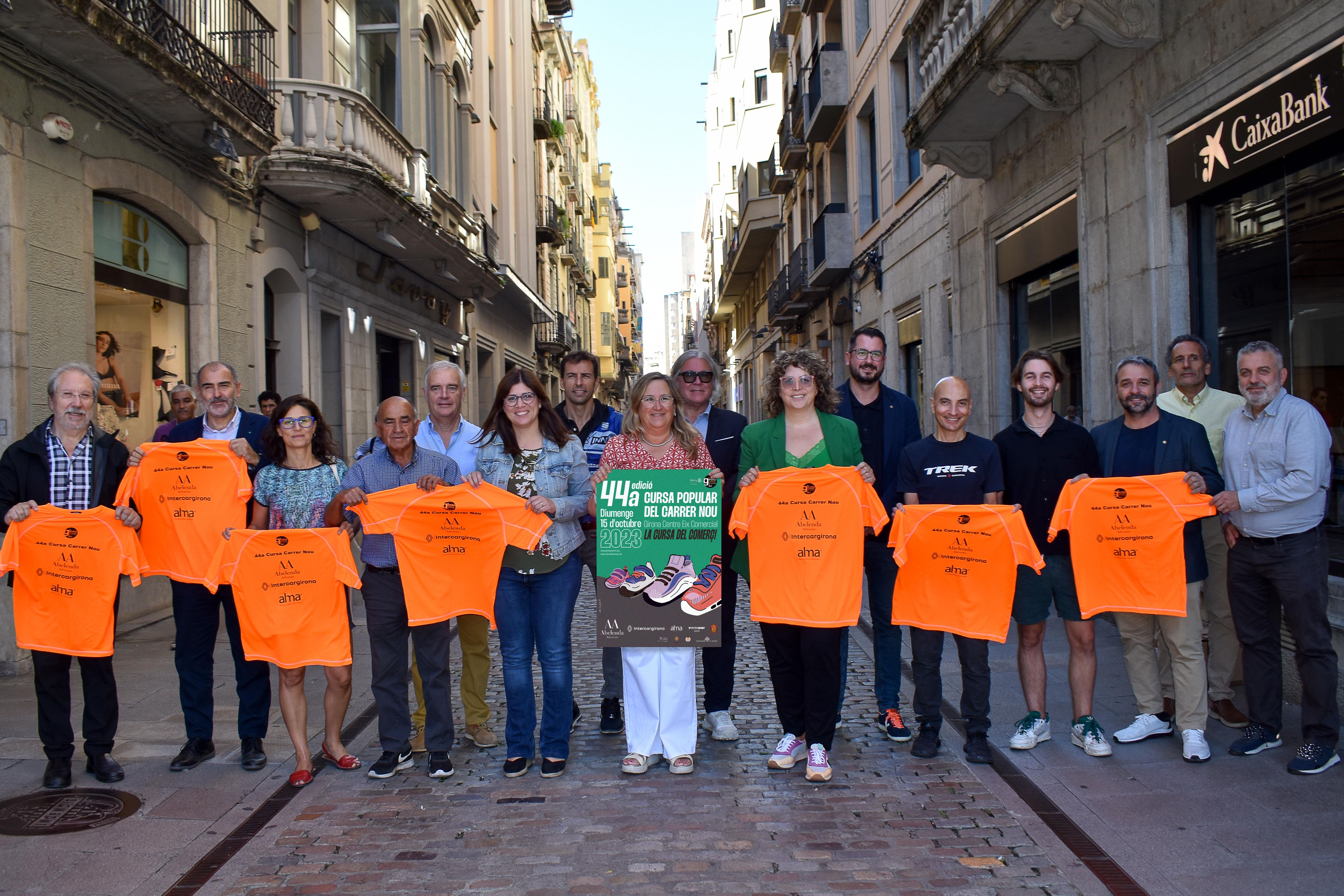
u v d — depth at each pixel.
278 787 4.49
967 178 10.95
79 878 3.54
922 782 4.42
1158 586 4.50
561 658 4.62
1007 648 7.12
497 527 4.46
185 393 7.10
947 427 4.75
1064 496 4.61
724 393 57.41
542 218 29.86
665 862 3.60
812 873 3.49
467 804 4.25
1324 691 4.35
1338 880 3.35
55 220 7.30
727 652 5.16
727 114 43.72
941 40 9.88
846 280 19.48
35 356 7.08
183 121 8.62
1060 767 4.56
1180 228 6.88
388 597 4.57
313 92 10.95
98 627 4.42
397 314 15.86
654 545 4.59
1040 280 9.70
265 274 10.94
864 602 9.50
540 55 30.44
